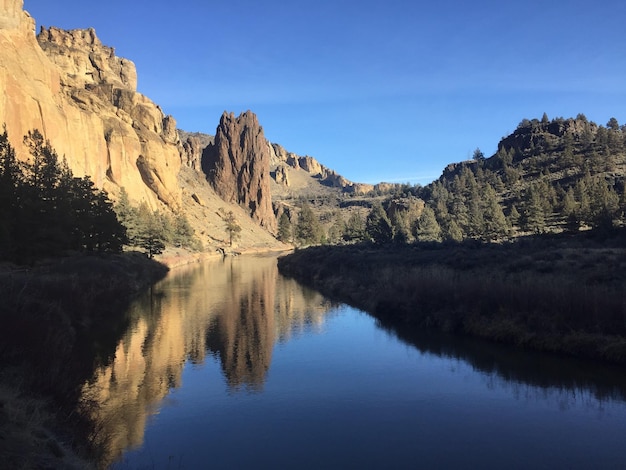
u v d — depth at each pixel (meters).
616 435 11.37
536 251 42.81
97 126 90.56
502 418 12.54
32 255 35.31
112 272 37.69
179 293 39.72
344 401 13.99
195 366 17.81
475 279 26.41
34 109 63.91
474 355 18.78
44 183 41.09
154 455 10.41
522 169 158.75
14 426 7.93
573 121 189.25
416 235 93.25
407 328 24.48
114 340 21.58
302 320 27.17
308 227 136.00
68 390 12.22
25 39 69.75
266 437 11.45
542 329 19.47
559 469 9.71
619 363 16.41
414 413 13.00
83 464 8.35
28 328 13.80
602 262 31.53
